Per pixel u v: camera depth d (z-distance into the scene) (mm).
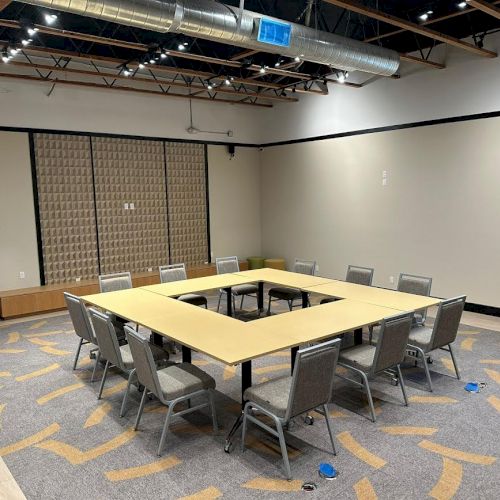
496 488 2496
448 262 6434
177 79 7996
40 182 6852
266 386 2900
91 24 5461
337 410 3430
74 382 4055
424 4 5086
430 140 6457
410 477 2604
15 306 6266
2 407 3588
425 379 3973
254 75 7234
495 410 3389
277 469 2707
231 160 9023
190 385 2967
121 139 7586
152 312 3926
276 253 9336
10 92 6492
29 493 2533
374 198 7297
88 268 7406
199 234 8711
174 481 2609
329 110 7859
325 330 3307
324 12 5363
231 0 5059
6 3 3373
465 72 5988
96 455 2895
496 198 5840
